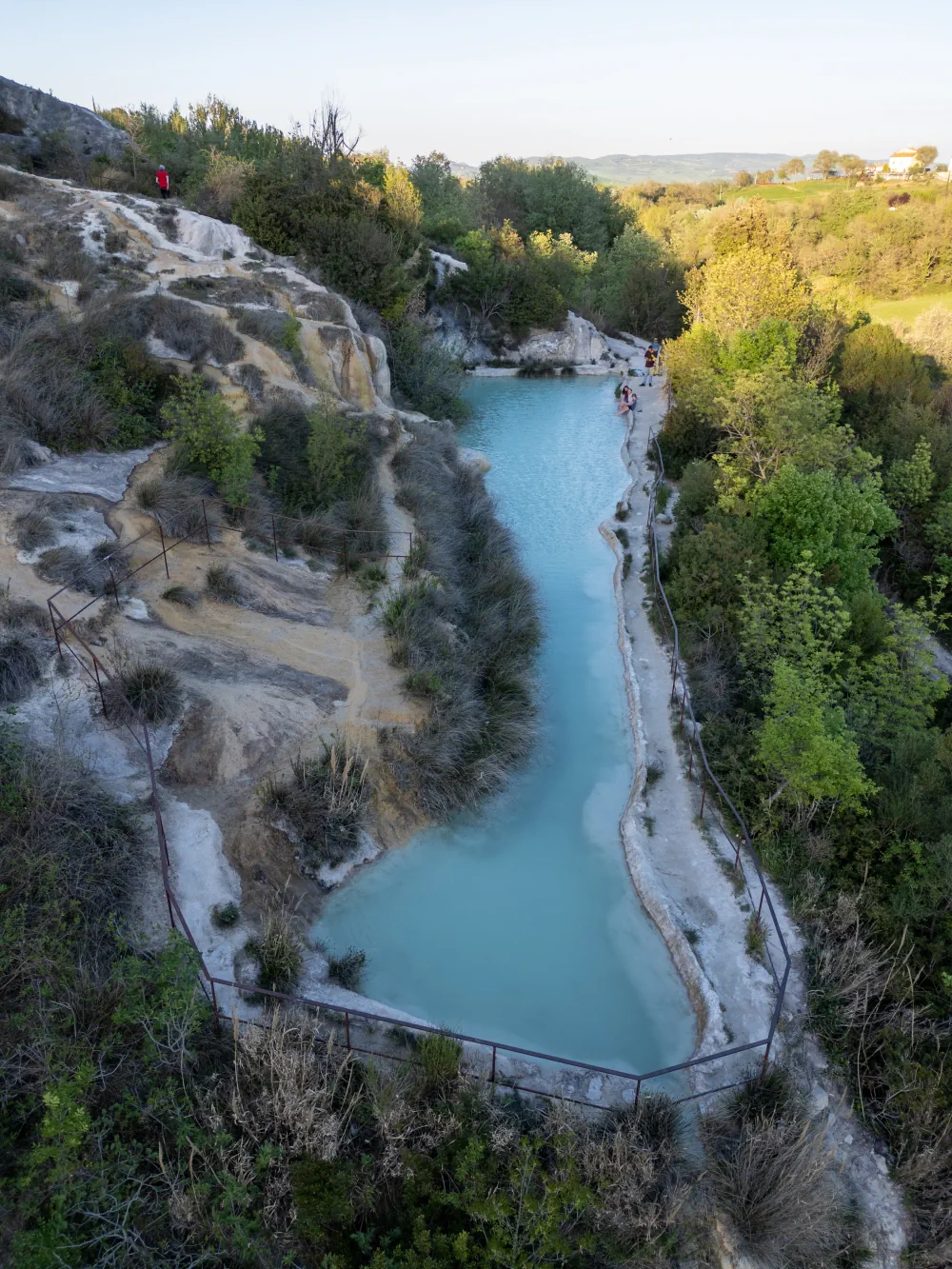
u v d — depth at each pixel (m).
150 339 21.30
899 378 33.47
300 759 12.37
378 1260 7.07
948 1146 9.05
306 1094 8.04
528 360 44.19
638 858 12.53
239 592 15.19
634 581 20.88
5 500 14.95
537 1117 8.78
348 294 31.09
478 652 15.99
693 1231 8.11
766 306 34.41
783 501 21.22
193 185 34.34
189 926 10.15
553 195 65.44
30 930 8.82
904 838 12.79
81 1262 6.75
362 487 19.44
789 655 16.97
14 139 31.95
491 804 13.45
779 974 10.91
